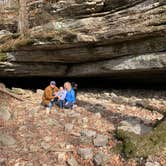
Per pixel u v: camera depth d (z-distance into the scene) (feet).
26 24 49.39
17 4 55.77
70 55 43.06
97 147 26.30
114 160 23.76
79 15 40.42
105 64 41.98
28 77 51.60
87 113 36.22
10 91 45.62
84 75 46.93
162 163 21.74
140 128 28.14
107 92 49.55
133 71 40.37
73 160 24.36
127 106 39.32
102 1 38.27
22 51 45.75
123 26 36.60
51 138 28.58
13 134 29.66
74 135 29.14
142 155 22.94
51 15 44.11
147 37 36.14
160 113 35.63
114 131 28.81
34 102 41.88
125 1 36.73
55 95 39.17
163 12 34.14
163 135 24.35
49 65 47.52
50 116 35.14
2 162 24.53
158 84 50.29
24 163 24.38
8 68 48.24
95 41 38.75
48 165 24.11
